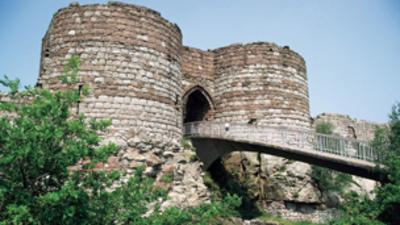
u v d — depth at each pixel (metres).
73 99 9.95
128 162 19.45
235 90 28.12
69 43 20.80
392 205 16.56
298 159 20.39
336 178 28.59
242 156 27.69
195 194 20.97
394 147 18.23
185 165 21.56
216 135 22.97
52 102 9.43
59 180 9.66
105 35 20.88
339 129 36.47
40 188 9.51
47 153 9.05
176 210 10.66
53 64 20.73
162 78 21.86
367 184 33.06
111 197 10.13
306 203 26.47
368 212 17.62
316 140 20.80
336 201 27.80
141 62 21.23
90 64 20.38
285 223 24.47
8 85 9.88
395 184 16.20
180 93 23.39
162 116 21.34
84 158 10.06
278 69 28.33
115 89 20.33
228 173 27.17
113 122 19.84
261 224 23.56
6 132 8.91
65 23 21.22
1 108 9.55
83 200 9.12
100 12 21.20
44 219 8.70
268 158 27.41
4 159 8.30
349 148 19.38
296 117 27.91
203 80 28.75
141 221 10.07
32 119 9.49
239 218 21.67
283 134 26.22
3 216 8.78
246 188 26.58
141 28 21.70
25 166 9.08
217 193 24.11
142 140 20.22
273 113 27.31
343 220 18.16
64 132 9.56
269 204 26.27
